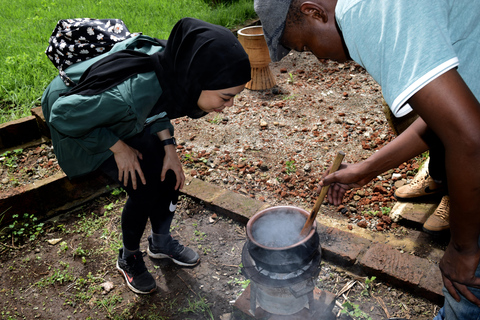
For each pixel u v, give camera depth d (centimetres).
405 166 365
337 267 275
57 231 328
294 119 457
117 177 231
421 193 313
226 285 275
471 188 113
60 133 210
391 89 112
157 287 276
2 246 314
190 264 286
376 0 116
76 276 288
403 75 109
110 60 202
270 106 486
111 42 223
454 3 124
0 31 625
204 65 184
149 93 196
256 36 487
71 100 191
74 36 221
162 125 232
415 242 291
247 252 210
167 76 195
